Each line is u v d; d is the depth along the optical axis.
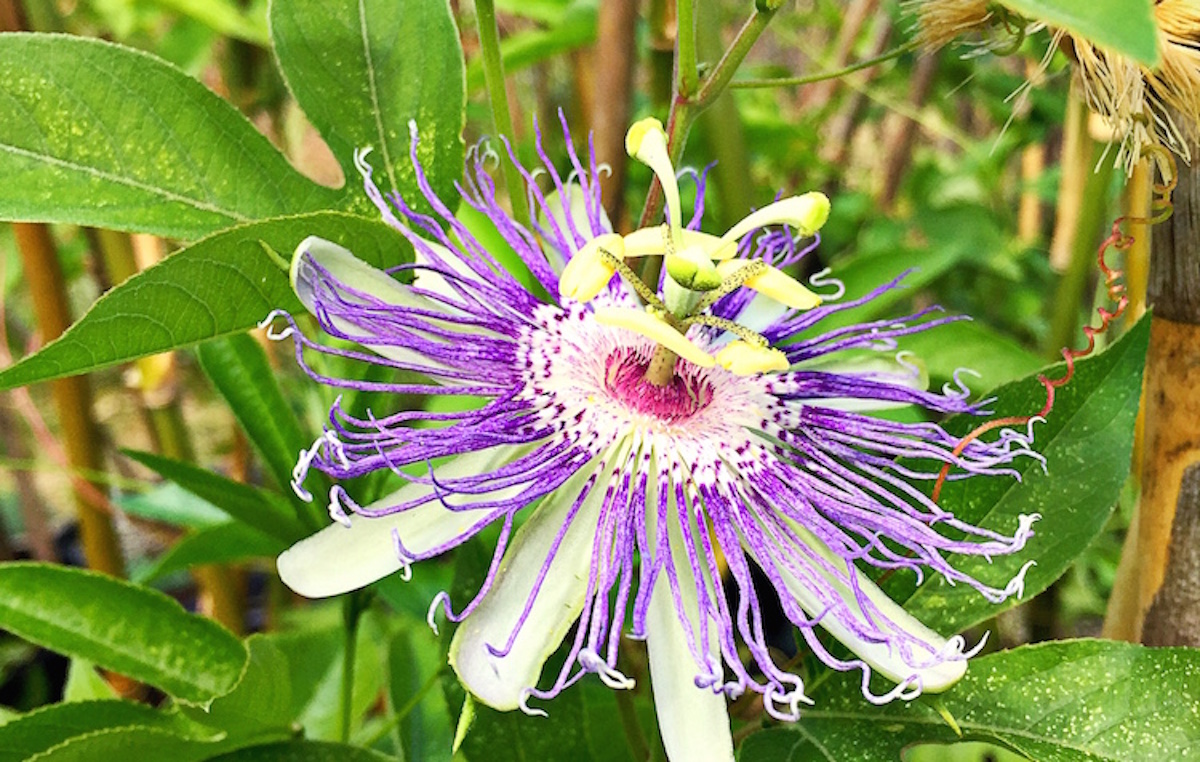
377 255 0.10
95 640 0.12
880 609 0.09
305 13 0.11
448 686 0.12
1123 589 0.12
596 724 0.14
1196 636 0.11
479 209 0.11
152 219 0.10
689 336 0.11
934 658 0.09
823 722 0.10
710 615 0.09
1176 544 0.11
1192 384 0.10
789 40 0.26
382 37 0.11
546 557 0.09
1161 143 0.10
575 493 0.10
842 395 0.11
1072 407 0.11
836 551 0.09
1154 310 0.11
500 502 0.09
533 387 0.10
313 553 0.09
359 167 0.10
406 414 0.09
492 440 0.09
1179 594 0.11
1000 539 0.09
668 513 0.10
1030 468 0.11
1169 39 0.09
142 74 0.10
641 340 0.11
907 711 0.10
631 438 0.10
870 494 0.11
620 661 0.14
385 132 0.11
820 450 0.10
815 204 0.10
